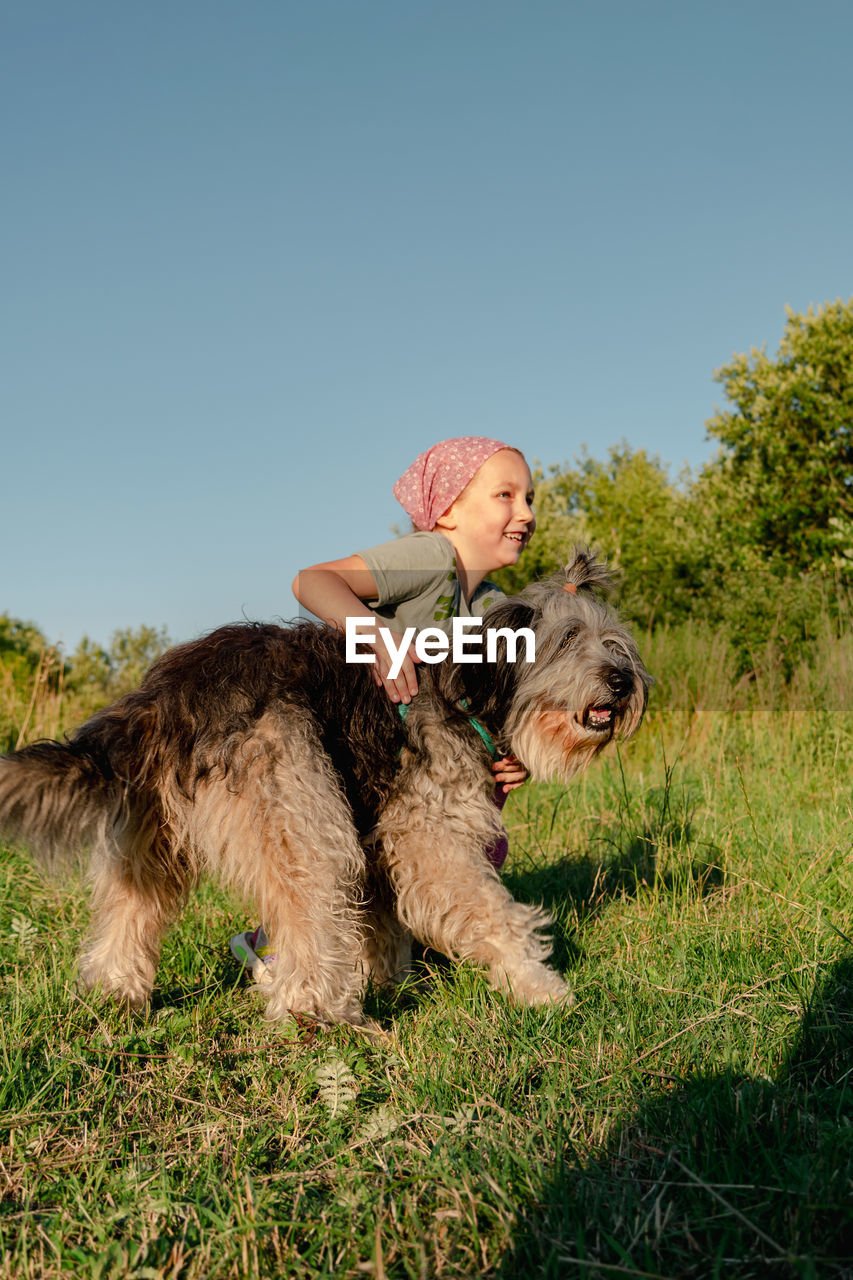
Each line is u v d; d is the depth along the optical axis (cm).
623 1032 274
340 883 300
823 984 294
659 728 864
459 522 390
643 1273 161
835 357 1454
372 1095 251
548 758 359
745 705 894
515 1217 183
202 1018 308
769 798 588
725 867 446
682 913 389
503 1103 237
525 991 314
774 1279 167
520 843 559
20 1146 221
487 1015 298
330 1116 235
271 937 305
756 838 470
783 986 301
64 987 315
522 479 392
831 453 1408
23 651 1948
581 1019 289
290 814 290
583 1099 237
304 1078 257
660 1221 182
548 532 1525
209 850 297
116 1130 233
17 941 383
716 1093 228
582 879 473
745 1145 206
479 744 346
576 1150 210
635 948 354
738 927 359
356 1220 188
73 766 278
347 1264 175
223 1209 195
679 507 1655
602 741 366
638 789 651
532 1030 281
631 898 433
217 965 363
